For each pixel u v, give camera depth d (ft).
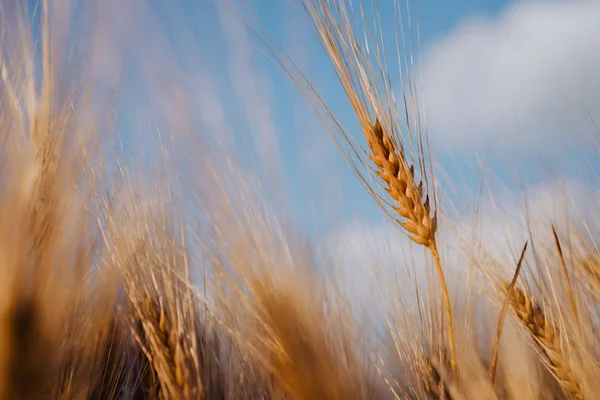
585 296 1.89
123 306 1.74
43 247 1.47
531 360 1.87
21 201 1.44
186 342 1.71
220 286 1.60
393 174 1.67
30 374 1.42
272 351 1.53
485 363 1.81
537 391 1.83
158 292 1.71
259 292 1.48
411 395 1.72
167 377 1.67
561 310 1.84
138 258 1.69
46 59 1.46
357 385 1.55
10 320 1.42
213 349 1.75
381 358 1.70
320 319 1.51
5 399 1.41
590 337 1.82
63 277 1.49
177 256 1.68
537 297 1.90
